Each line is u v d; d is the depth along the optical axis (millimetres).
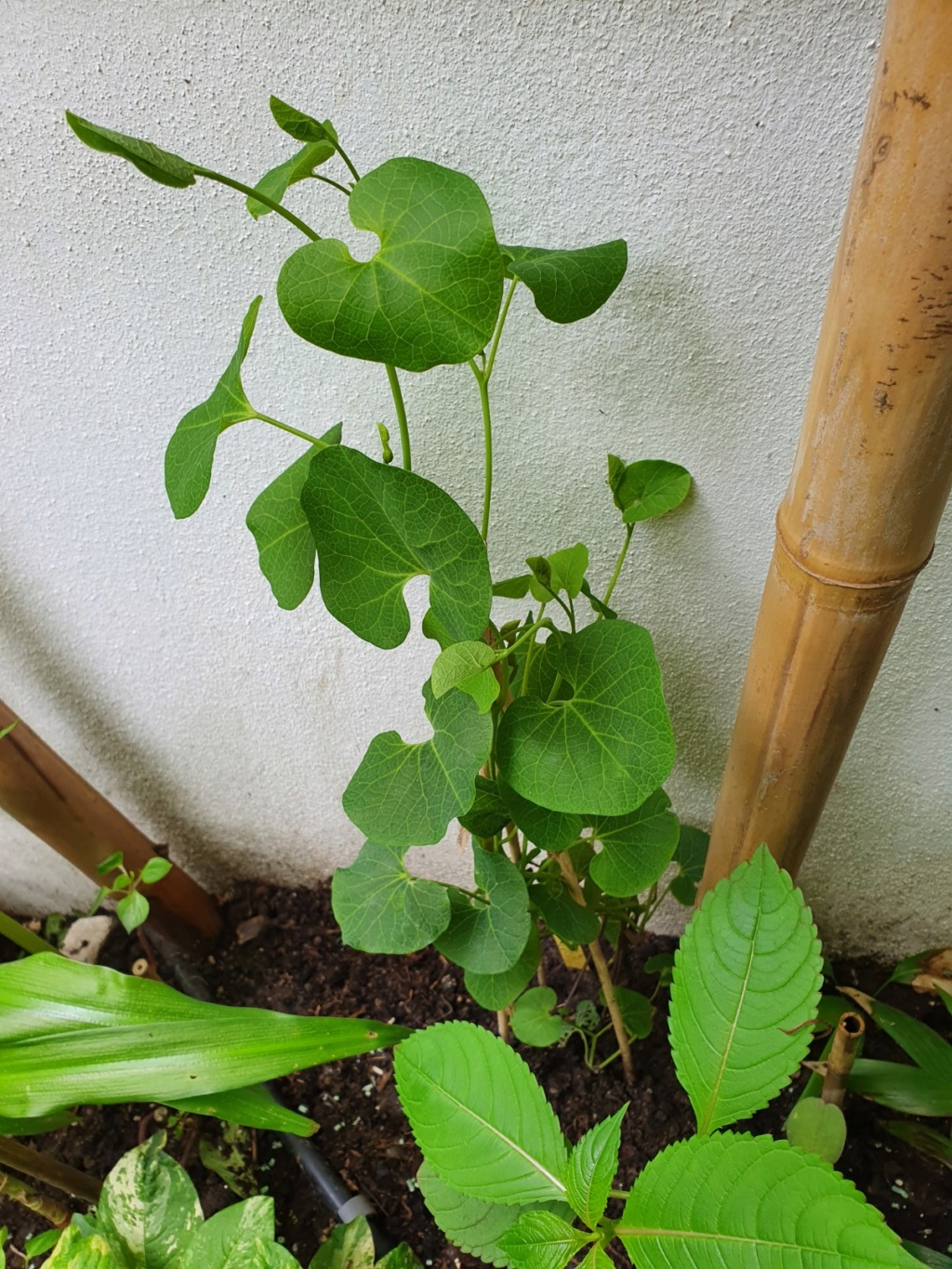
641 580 501
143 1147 504
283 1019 500
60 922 809
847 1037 442
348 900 475
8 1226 620
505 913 453
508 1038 626
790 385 407
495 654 344
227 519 522
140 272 429
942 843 580
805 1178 299
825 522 338
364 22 349
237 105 379
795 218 365
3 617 599
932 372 283
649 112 351
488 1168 372
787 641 386
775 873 375
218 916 752
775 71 333
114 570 562
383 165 300
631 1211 324
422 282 290
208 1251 452
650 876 439
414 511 332
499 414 446
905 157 250
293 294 292
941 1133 540
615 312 403
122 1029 485
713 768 584
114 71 376
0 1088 467
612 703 368
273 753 661
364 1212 562
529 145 370
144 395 475
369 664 581
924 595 455
